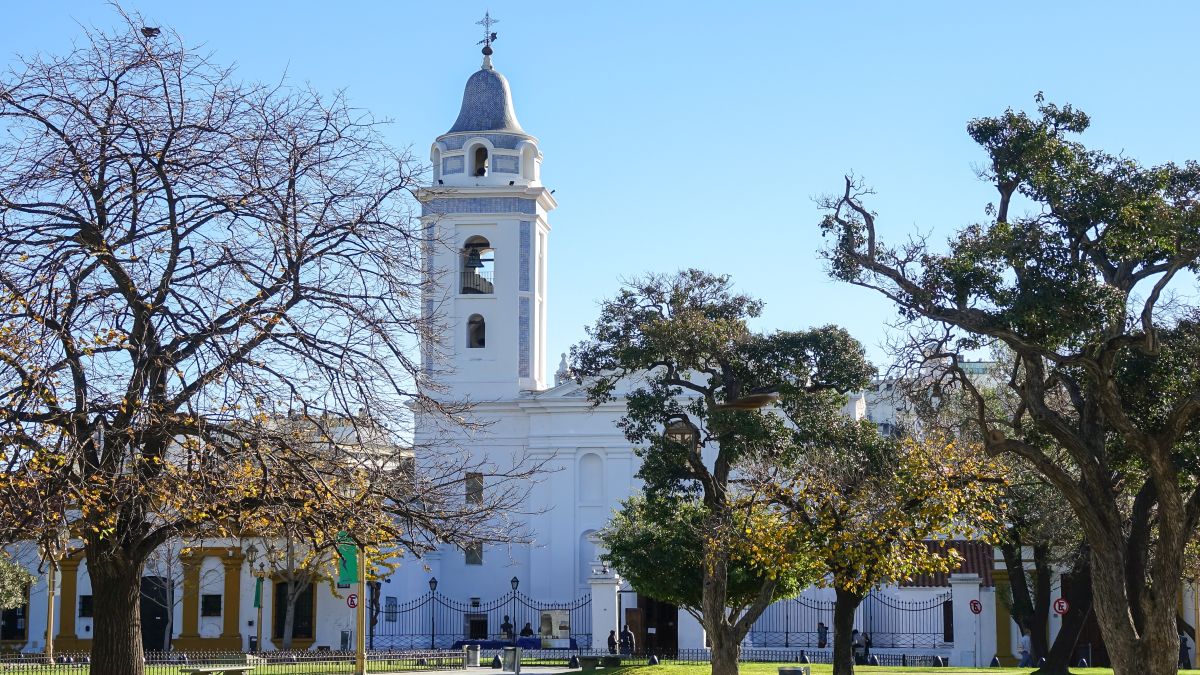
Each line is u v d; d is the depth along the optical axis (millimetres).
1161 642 23594
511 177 68312
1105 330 23312
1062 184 23656
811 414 33312
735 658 33094
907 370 26328
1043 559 41281
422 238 19547
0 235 17344
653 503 34594
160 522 21594
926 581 57812
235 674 33438
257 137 18422
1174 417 22922
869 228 25141
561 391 66625
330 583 55250
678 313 34406
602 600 54094
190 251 18281
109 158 17672
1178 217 22797
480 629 64750
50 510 16875
